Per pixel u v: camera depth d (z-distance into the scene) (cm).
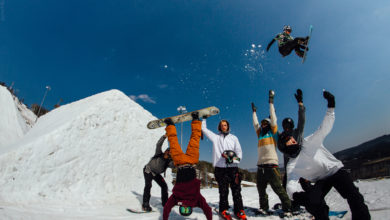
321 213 227
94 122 576
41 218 284
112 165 570
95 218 331
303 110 263
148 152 688
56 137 491
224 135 376
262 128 370
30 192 411
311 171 248
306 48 399
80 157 514
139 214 382
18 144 518
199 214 376
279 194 342
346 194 230
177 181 269
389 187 355
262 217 348
